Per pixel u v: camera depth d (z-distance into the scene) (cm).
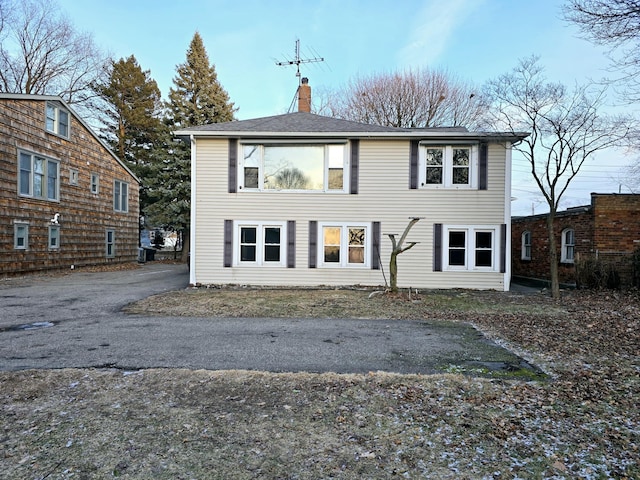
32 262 1455
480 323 701
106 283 1267
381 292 1072
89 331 621
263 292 1079
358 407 346
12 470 248
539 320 721
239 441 287
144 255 2494
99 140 1862
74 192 1700
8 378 408
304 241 1207
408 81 2639
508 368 455
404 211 1198
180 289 1133
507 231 1173
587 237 1212
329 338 589
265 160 1220
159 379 409
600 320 710
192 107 2539
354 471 251
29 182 1432
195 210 1209
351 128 1237
